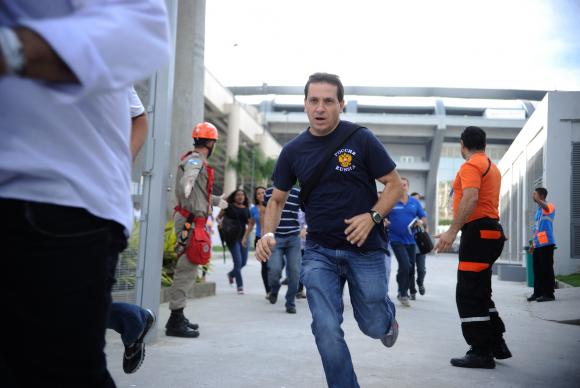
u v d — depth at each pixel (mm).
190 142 10203
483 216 4293
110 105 1316
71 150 1192
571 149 14461
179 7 10383
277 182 3115
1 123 1113
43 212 1145
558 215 14266
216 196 5941
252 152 50000
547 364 4453
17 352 1194
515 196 21531
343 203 2869
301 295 9008
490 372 4113
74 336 1228
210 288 8953
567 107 14531
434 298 9695
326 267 2881
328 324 2697
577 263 14023
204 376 3721
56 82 1016
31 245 1149
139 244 4648
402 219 8336
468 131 4477
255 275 13891
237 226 9352
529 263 12891
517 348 5180
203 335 5285
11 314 1169
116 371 3775
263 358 4316
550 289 9383
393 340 2920
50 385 1223
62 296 1190
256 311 7180
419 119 82812
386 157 2867
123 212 1341
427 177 90000
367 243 2867
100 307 1285
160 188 4645
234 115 51656
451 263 25906
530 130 17859
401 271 8375
